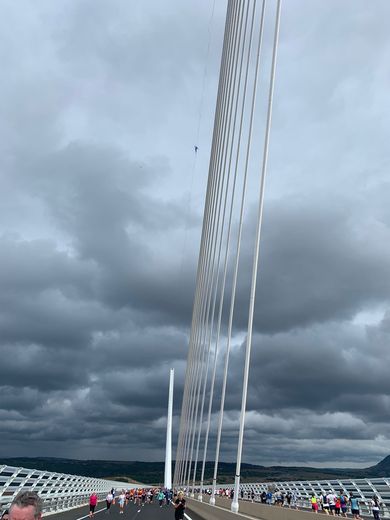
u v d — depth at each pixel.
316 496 41.78
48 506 33.25
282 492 53.84
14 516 2.74
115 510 45.25
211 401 51.94
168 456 179.00
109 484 82.38
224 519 23.14
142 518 32.97
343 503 35.06
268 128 30.27
